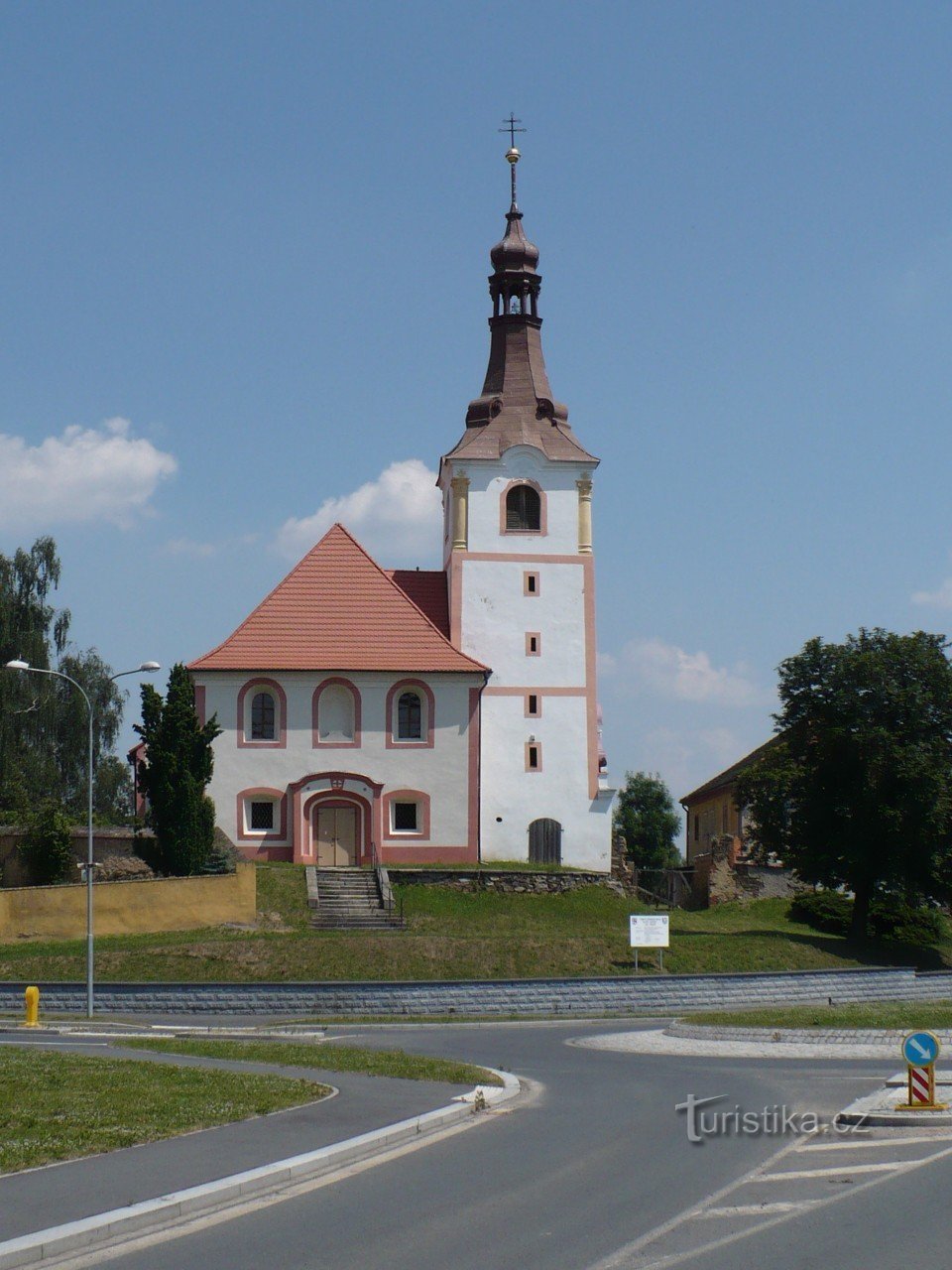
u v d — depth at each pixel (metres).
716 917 72.69
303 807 70.44
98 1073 23.39
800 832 67.00
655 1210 14.41
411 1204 14.96
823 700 66.94
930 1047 20.23
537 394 79.00
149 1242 13.49
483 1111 21.66
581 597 76.62
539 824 74.44
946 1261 12.25
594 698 75.75
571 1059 31.06
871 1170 16.25
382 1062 27.64
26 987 46.12
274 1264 12.62
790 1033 33.84
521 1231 13.65
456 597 76.06
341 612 74.00
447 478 78.38
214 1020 44.22
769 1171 16.41
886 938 68.69
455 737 71.88
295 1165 16.36
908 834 64.50
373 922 59.84
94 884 55.84
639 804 135.88
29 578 92.44
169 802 62.31
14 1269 12.45
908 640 67.88
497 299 80.81
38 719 89.94
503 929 60.56
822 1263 12.24
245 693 71.25
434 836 71.12
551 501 77.19
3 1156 16.56
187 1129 18.88
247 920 58.44
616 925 64.31
